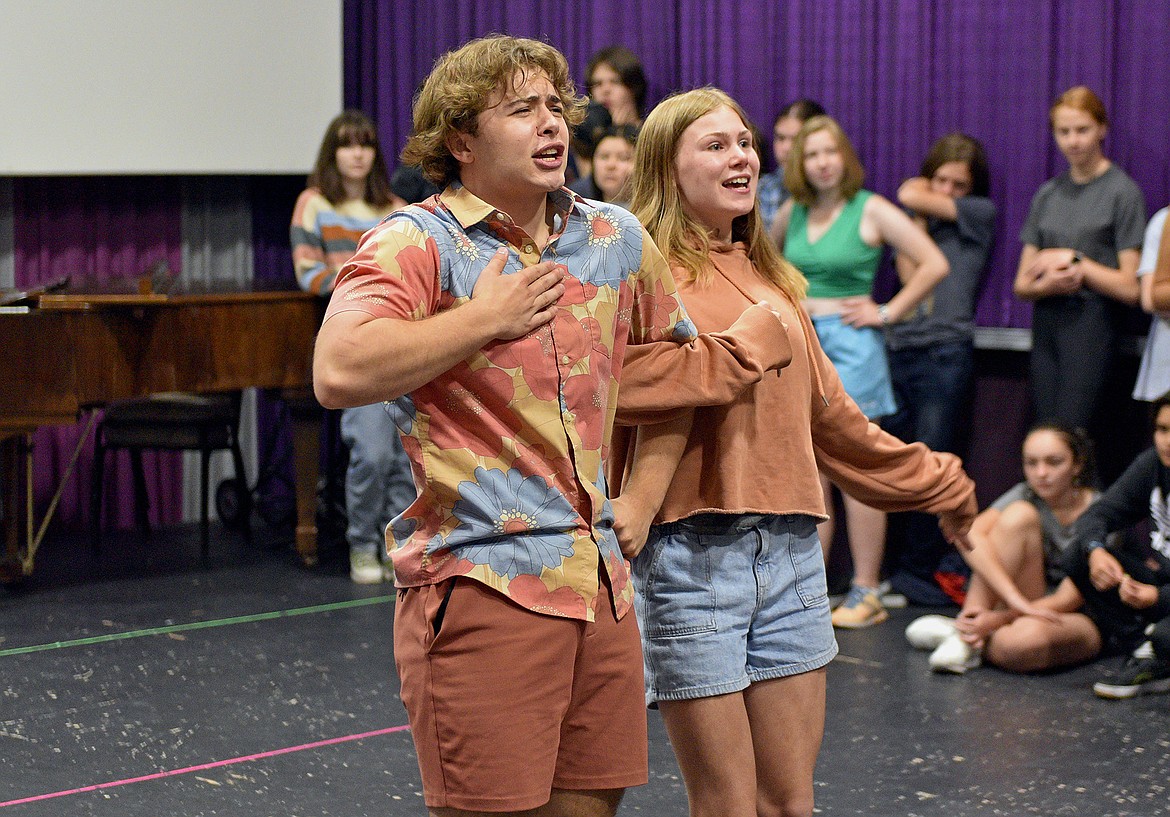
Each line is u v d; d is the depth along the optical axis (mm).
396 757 3221
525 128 1711
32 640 4191
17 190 5758
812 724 2180
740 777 2109
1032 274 4297
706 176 2146
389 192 5086
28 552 5012
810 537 2199
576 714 1801
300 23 6004
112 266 5965
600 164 4453
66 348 4410
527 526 1712
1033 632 3814
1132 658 3713
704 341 1993
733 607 2115
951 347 4566
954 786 3020
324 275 4934
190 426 5301
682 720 2123
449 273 1720
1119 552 3885
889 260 4812
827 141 4305
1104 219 4242
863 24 4824
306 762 3186
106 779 3072
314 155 6117
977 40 4621
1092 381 4270
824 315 4414
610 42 5418
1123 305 4301
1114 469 4453
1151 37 4316
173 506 6121
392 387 1623
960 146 4523
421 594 1746
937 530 4688
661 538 2139
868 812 2883
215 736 3357
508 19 5707
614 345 1853
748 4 5027
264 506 6020
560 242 1796
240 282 5473
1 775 3094
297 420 5113
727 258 2201
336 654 4055
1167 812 2863
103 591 4812
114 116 5629
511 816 1759
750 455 2115
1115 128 4418
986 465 4773
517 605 1710
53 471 5871
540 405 1726
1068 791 2982
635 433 2131
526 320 1691
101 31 5566
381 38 6039
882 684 3764
